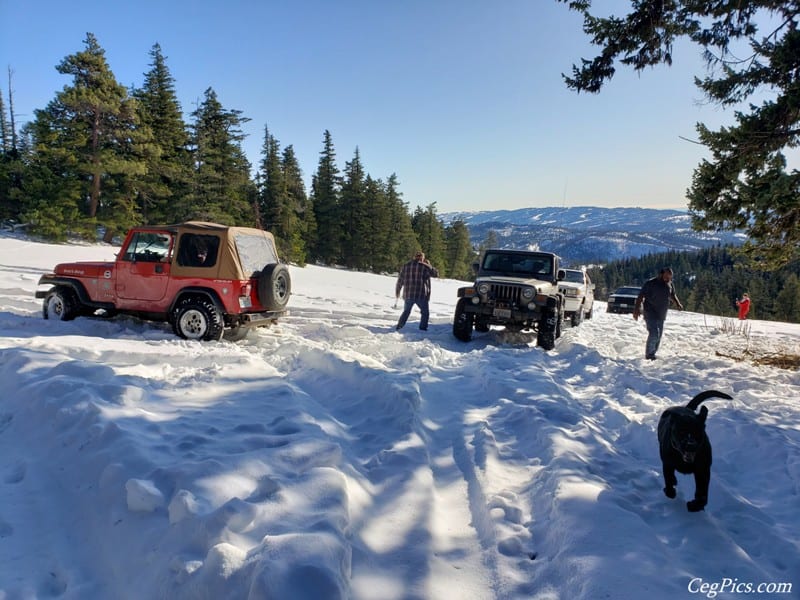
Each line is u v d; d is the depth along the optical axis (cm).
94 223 2934
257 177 4894
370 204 5762
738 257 1097
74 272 899
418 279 1150
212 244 844
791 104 763
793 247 973
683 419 329
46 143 2956
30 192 2834
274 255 952
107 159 2888
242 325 864
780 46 770
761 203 805
